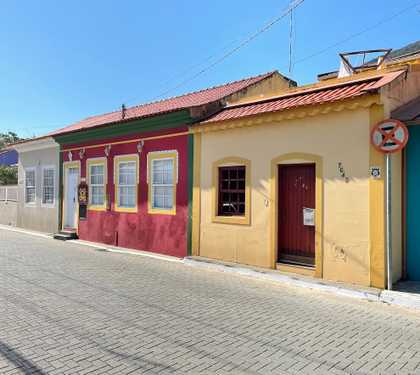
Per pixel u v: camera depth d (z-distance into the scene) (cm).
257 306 635
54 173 1655
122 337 491
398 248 753
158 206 1176
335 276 755
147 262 1035
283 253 867
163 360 425
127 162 1283
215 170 991
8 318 556
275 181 859
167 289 743
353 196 732
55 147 1648
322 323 554
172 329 523
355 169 730
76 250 1235
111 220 1341
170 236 1121
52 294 688
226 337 496
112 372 396
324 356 443
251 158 906
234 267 889
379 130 690
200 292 723
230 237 952
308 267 813
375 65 1071
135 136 1241
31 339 480
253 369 407
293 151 826
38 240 1466
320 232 777
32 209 1812
